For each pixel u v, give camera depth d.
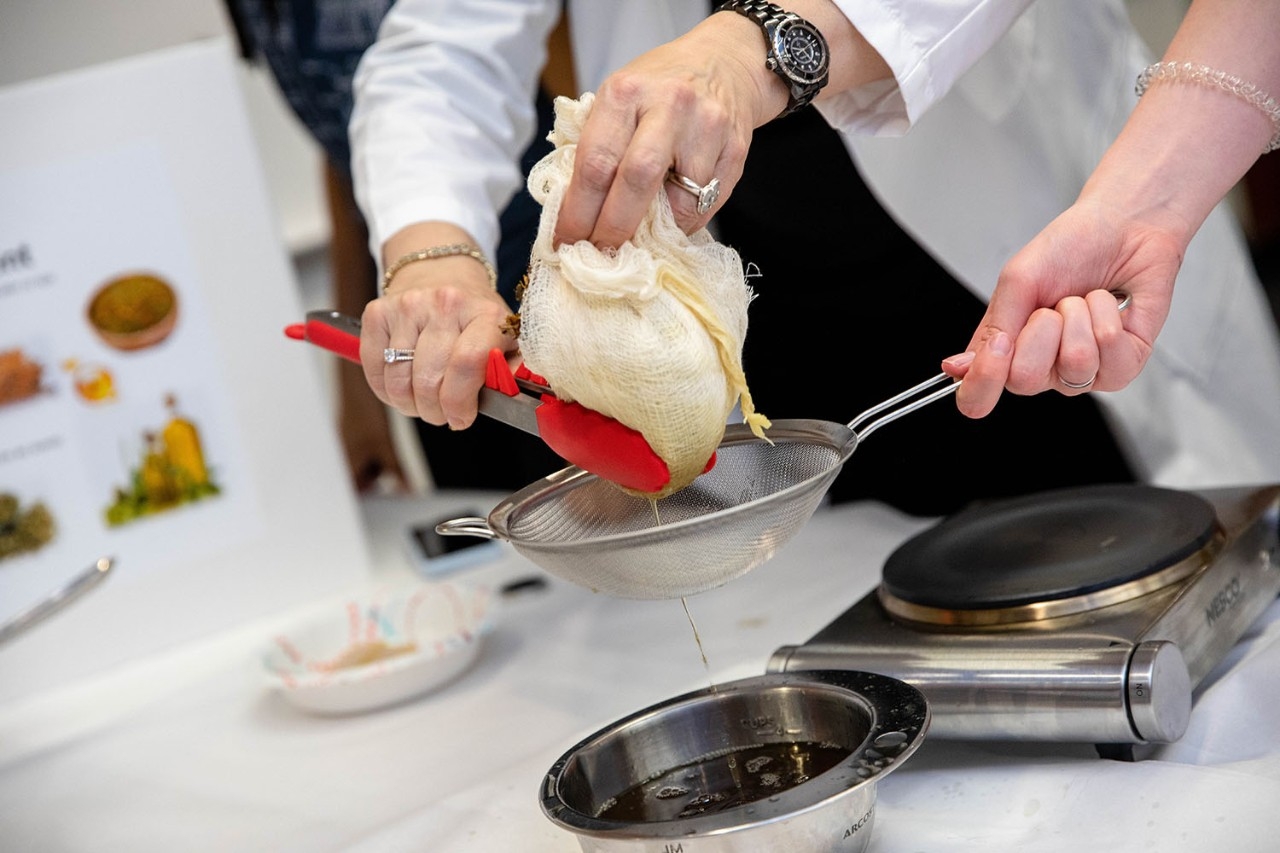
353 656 1.31
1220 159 0.85
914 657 0.86
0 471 1.46
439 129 1.25
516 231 1.94
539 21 1.38
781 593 1.26
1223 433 1.50
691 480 0.76
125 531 1.52
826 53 0.82
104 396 1.50
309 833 0.97
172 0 1.93
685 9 1.35
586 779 0.76
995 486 1.47
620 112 0.70
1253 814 0.68
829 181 1.42
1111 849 0.70
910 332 1.48
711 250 0.76
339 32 2.04
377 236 1.20
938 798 0.81
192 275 1.53
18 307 1.46
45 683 1.49
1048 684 0.79
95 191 1.48
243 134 1.55
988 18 0.93
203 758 1.19
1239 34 0.84
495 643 1.32
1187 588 0.84
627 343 0.70
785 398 1.60
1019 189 1.36
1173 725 0.77
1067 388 0.81
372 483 2.38
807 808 0.64
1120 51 1.41
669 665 1.14
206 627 1.57
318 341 1.04
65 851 1.05
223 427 1.56
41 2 1.80
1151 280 0.82
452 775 1.01
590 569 0.76
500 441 2.21
